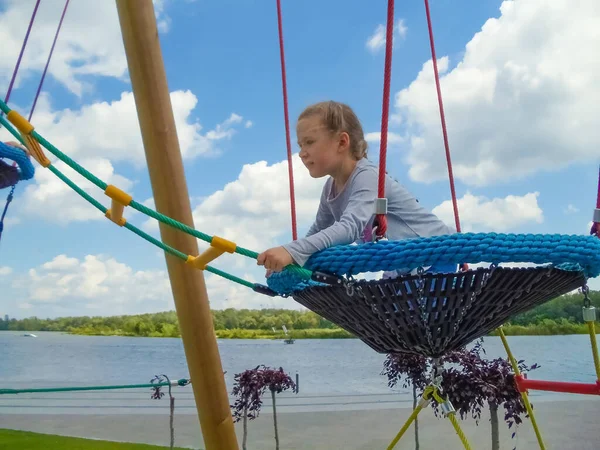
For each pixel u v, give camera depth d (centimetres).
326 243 176
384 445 852
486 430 954
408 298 165
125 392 1662
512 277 163
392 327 174
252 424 1041
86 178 169
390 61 173
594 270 175
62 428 977
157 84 228
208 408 238
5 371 2381
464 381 558
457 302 166
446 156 271
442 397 181
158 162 229
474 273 161
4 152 293
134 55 226
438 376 182
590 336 210
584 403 1241
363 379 2064
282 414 1152
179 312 236
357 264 166
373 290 167
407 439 889
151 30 227
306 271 167
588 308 203
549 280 170
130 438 884
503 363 587
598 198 211
